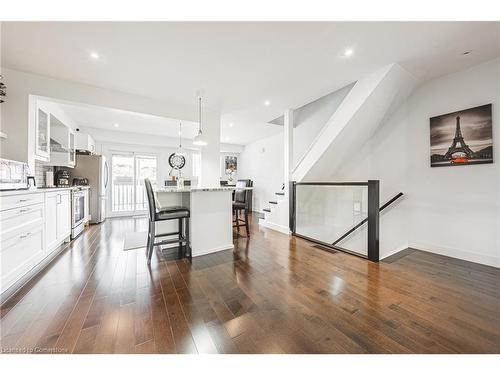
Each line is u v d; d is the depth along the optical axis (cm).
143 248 312
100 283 202
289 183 405
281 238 375
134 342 127
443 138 284
